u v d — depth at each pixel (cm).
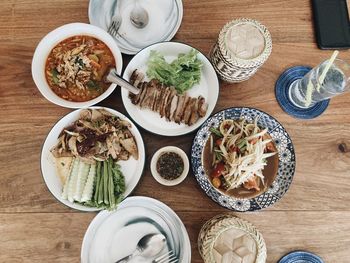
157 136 71
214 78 71
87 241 65
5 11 73
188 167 68
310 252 67
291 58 74
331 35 74
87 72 70
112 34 74
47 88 69
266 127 70
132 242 66
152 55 70
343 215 69
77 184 65
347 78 69
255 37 66
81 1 74
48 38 70
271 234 68
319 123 72
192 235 67
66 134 68
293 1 75
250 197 67
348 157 71
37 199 67
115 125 68
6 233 66
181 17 73
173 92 70
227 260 61
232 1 75
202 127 69
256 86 73
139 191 68
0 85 71
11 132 69
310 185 70
